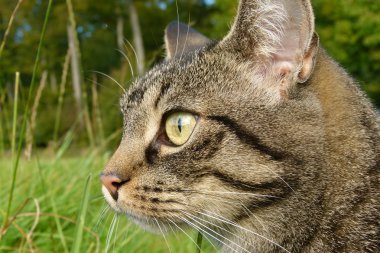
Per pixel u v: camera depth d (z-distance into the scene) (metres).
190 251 0.56
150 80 0.42
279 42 0.40
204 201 0.39
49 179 0.63
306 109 0.39
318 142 0.39
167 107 0.40
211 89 0.40
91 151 0.77
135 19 2.94
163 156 0.39
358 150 0.40
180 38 0.50
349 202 0.39
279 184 0.38
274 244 0.39
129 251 0.54
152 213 0.39
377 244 0.38
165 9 3.08
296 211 0.39
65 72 0.65
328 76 0.41
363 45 1.89
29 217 0.54
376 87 1.95
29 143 0.57
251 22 0.41
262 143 0.39
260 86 0.40
